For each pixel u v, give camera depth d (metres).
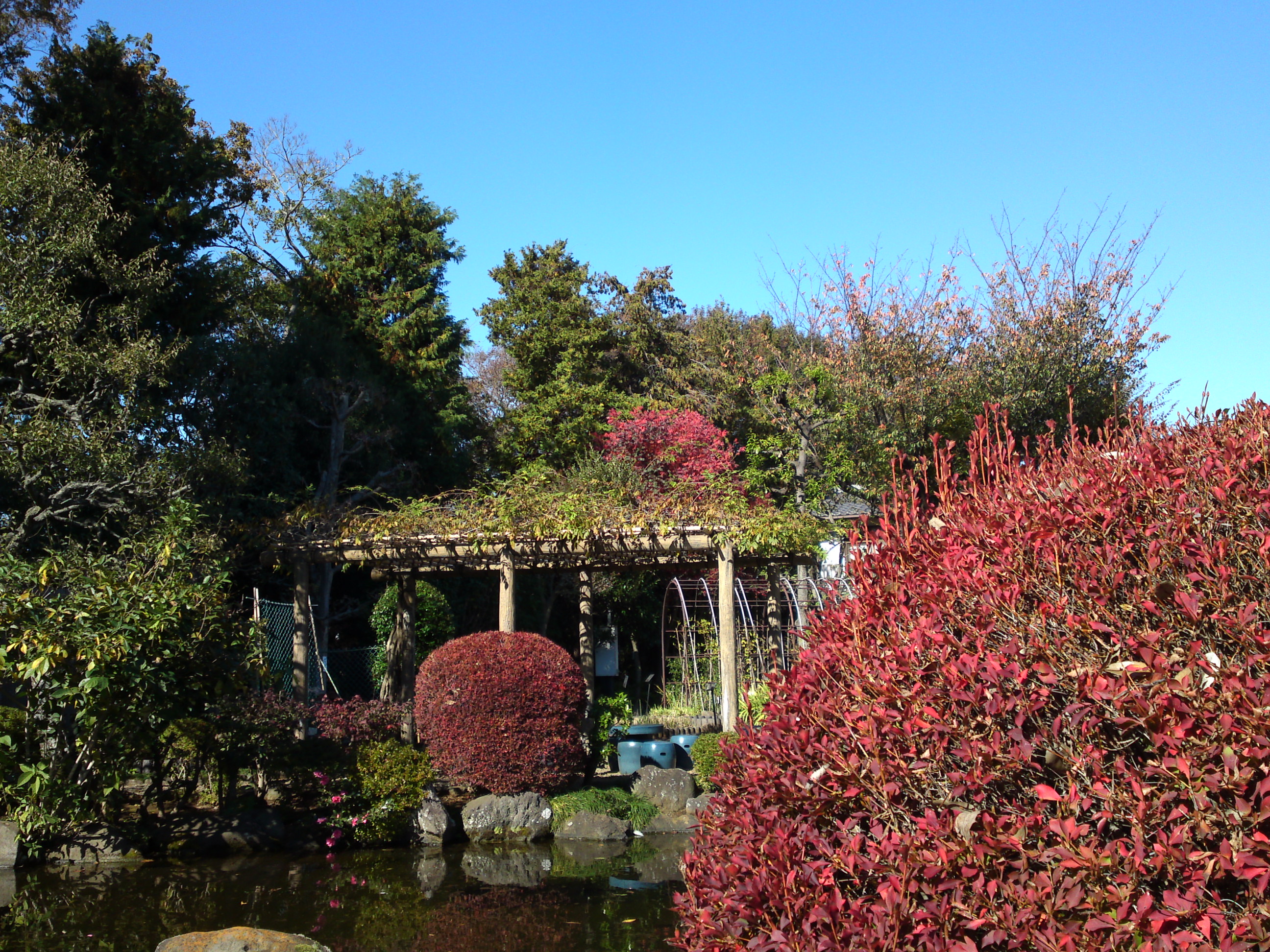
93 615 6.78
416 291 22.17
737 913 2.36
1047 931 1.82
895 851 2.08
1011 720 2.12
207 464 10.80
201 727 8.00
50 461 9.46
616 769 11.17
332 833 8.26
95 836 7.43
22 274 10.13
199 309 14.41
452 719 8.77
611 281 25.70
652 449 18.25
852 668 2.51
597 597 17.53
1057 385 14.45
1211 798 1.81
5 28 14.04
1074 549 2.38
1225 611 2.08
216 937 4.91
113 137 13.65
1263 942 1.62
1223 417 2.94
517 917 5.94
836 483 16.88
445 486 20.31
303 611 10.51
